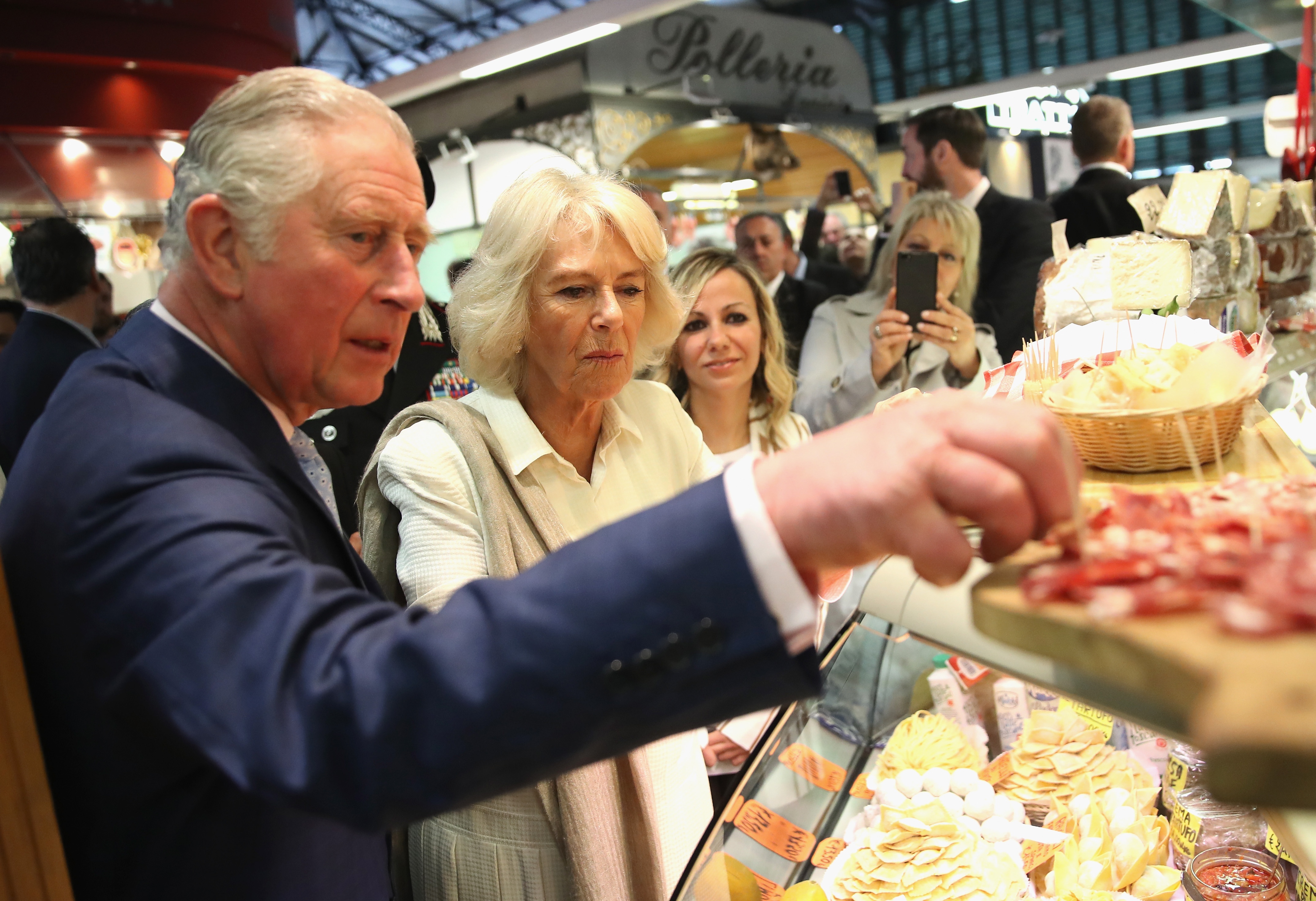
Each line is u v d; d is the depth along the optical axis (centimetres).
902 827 132
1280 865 123
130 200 754
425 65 776
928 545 50
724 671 55
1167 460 108
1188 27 787
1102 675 50
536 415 169
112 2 713
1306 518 57
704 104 846
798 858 131
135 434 75
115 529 69
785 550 54
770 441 269
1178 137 926
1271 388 277
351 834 92
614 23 623
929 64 930
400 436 154
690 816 164
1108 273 184
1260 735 36
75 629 69
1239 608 45
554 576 58
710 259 260
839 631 151
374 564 157
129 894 80
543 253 157
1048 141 879
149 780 77
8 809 77
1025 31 861
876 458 53
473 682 55
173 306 89
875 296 371
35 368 354
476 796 57
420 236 91
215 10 763
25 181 714
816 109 930
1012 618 55
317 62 1145
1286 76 860
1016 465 52
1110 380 118
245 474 76
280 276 83
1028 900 125
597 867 136
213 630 61
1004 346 383
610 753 58
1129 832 133
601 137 795
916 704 158
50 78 710
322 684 58
